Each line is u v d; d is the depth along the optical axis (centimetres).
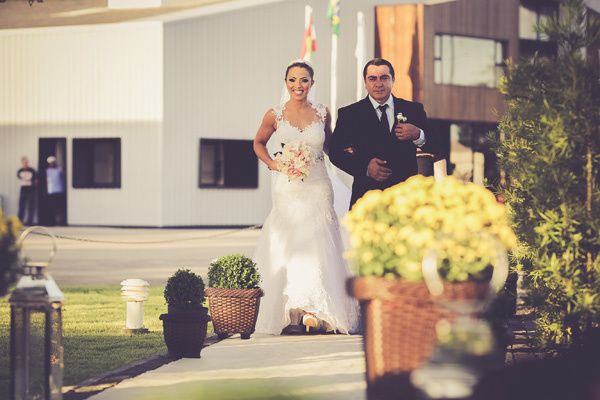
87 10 7862
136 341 1994
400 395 1055
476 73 8462
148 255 4281
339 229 2150
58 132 7269
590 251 1497
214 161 7250
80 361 1736
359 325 2125
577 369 1218
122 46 7094
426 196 1139
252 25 7381
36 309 1234
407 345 1054
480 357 1004
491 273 1095
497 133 1689
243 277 2039
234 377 1563
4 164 7419
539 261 1484
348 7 7850
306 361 1731
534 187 1501
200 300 1789
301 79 2130
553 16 1537
